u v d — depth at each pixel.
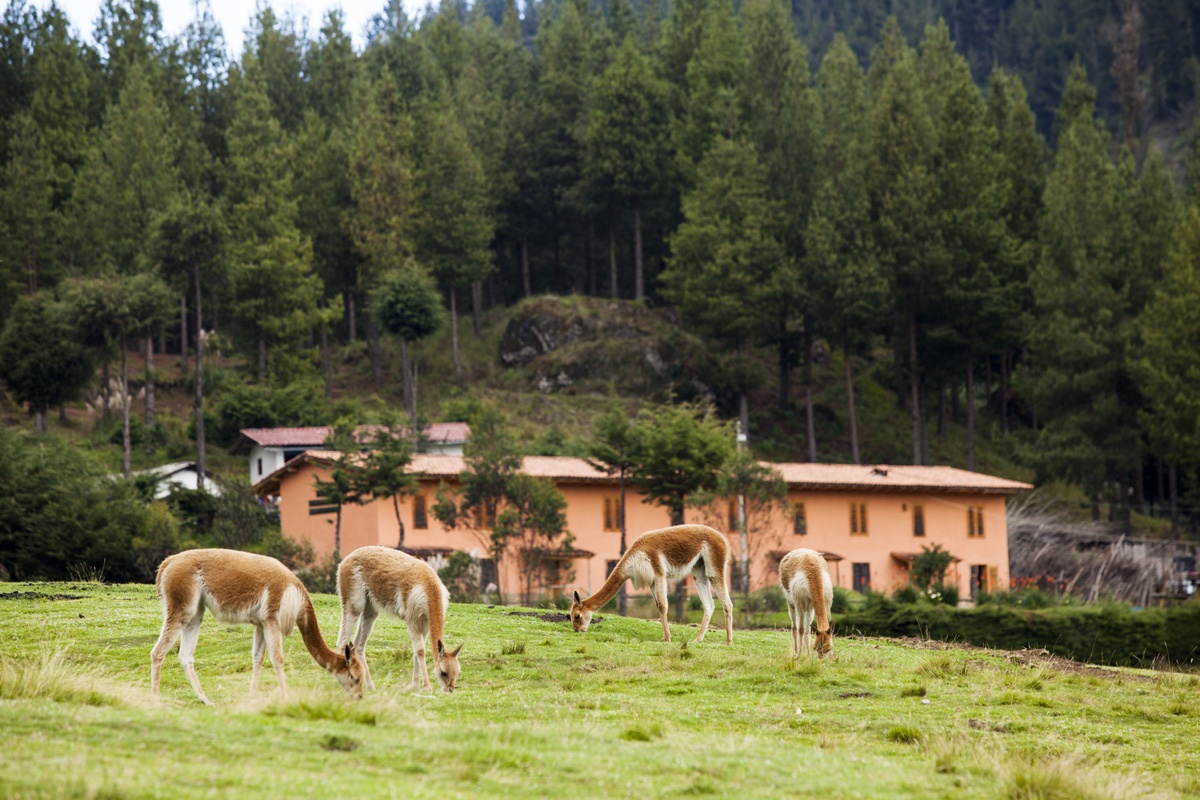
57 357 70.06
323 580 38.06
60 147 90.62
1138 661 33.16
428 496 48.91
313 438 65.44
